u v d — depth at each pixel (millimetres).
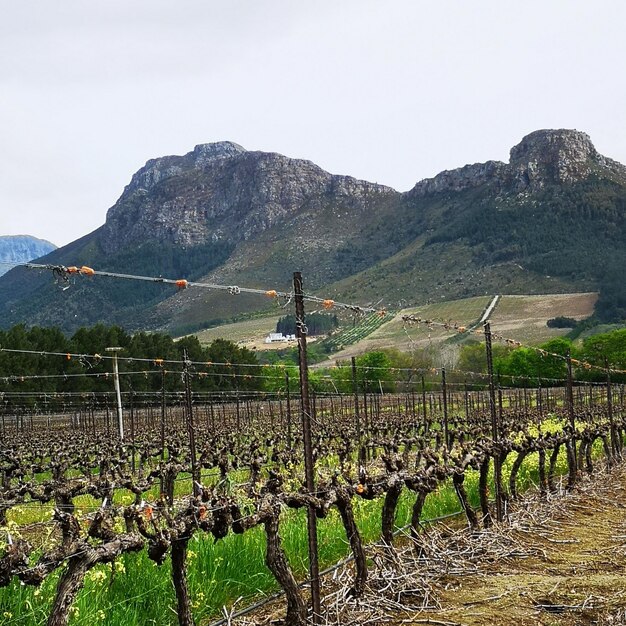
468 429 29266
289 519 11164
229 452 23766
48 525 8695
